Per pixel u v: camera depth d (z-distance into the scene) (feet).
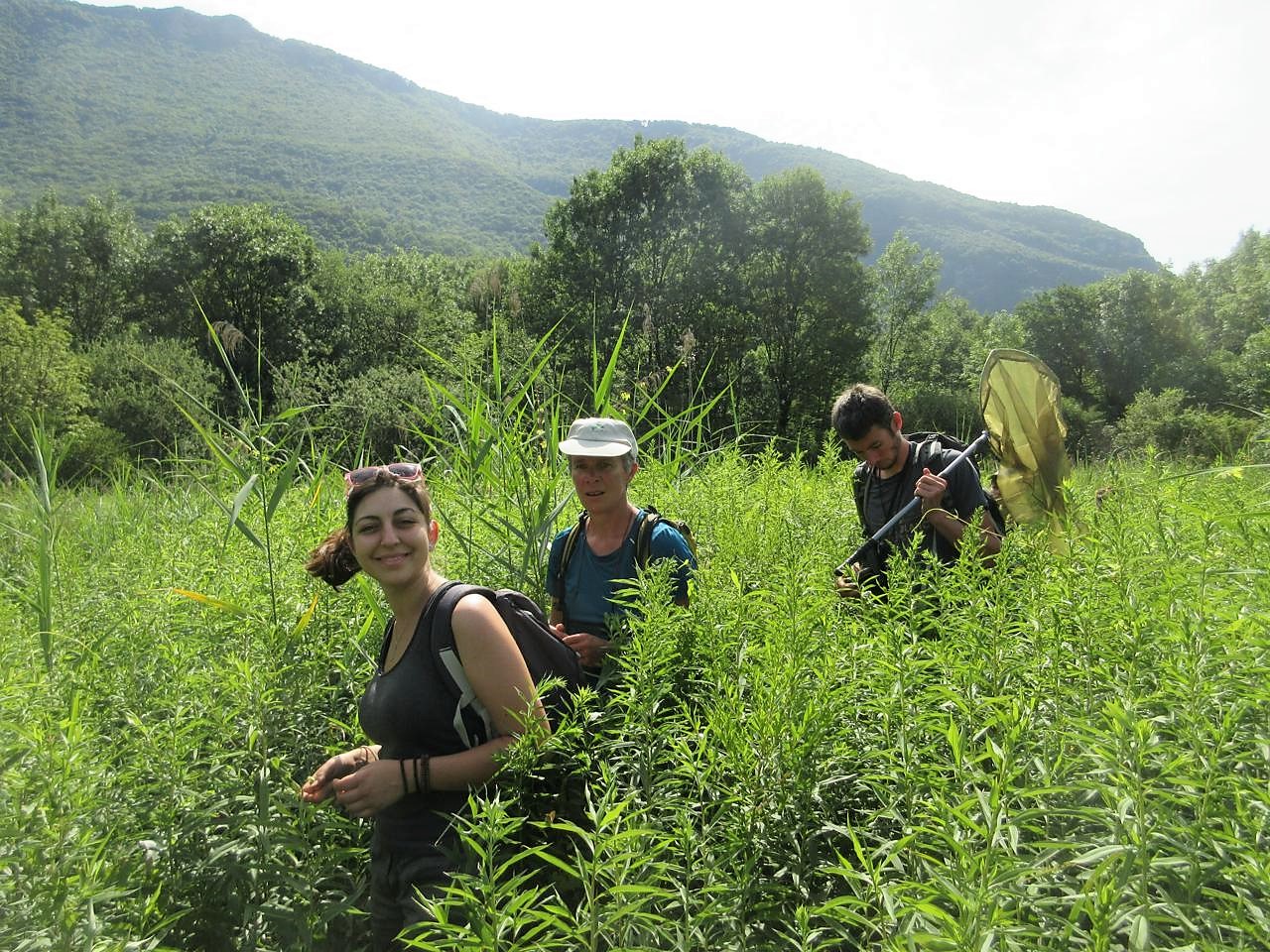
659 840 7.51
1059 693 8.08
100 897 7.17
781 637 8.94
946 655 8.46
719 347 133.59
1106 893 4.98
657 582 10.27
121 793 9.21
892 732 8.01
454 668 9.41
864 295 142.92
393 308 164.45
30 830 7.31
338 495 20.39
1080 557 10.05
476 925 6.22
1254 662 7.10
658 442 25.84
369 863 9.92
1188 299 217.97
